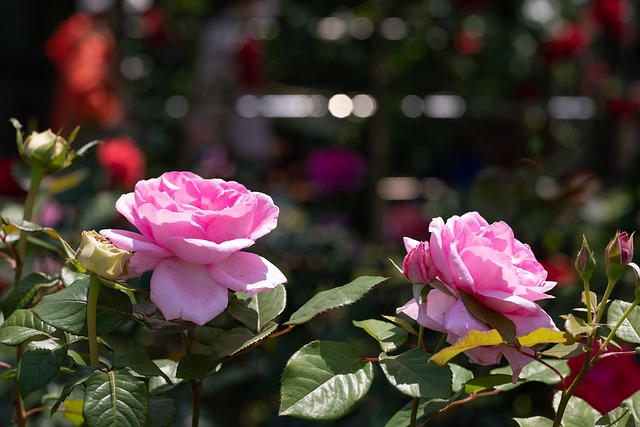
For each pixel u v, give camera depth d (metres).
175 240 0.98
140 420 0.98
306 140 4.34
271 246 2.54
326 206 3.69
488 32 3.94
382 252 2.63
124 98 3.71
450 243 0.99
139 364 1.02
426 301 1.01
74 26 3.39
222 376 2.07
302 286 2.43
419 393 0.99
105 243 1.00
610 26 3.59
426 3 3.81
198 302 0.99
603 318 1.22
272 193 3.21
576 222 2.43
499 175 2.09
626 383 1.31
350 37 3.83
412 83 4.12
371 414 1.91
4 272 1.77
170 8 4.60
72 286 1.06
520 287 0.99
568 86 4.05
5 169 2.00
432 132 4.36
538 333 0.98
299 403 0.99
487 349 1.00
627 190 2.88
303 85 4.27
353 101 3.77
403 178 3.90
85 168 2.25
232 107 3.66
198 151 3.32
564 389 1.04
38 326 1.07
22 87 5.38
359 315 2.22
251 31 3.88
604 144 3.86
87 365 1.02
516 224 2.08
